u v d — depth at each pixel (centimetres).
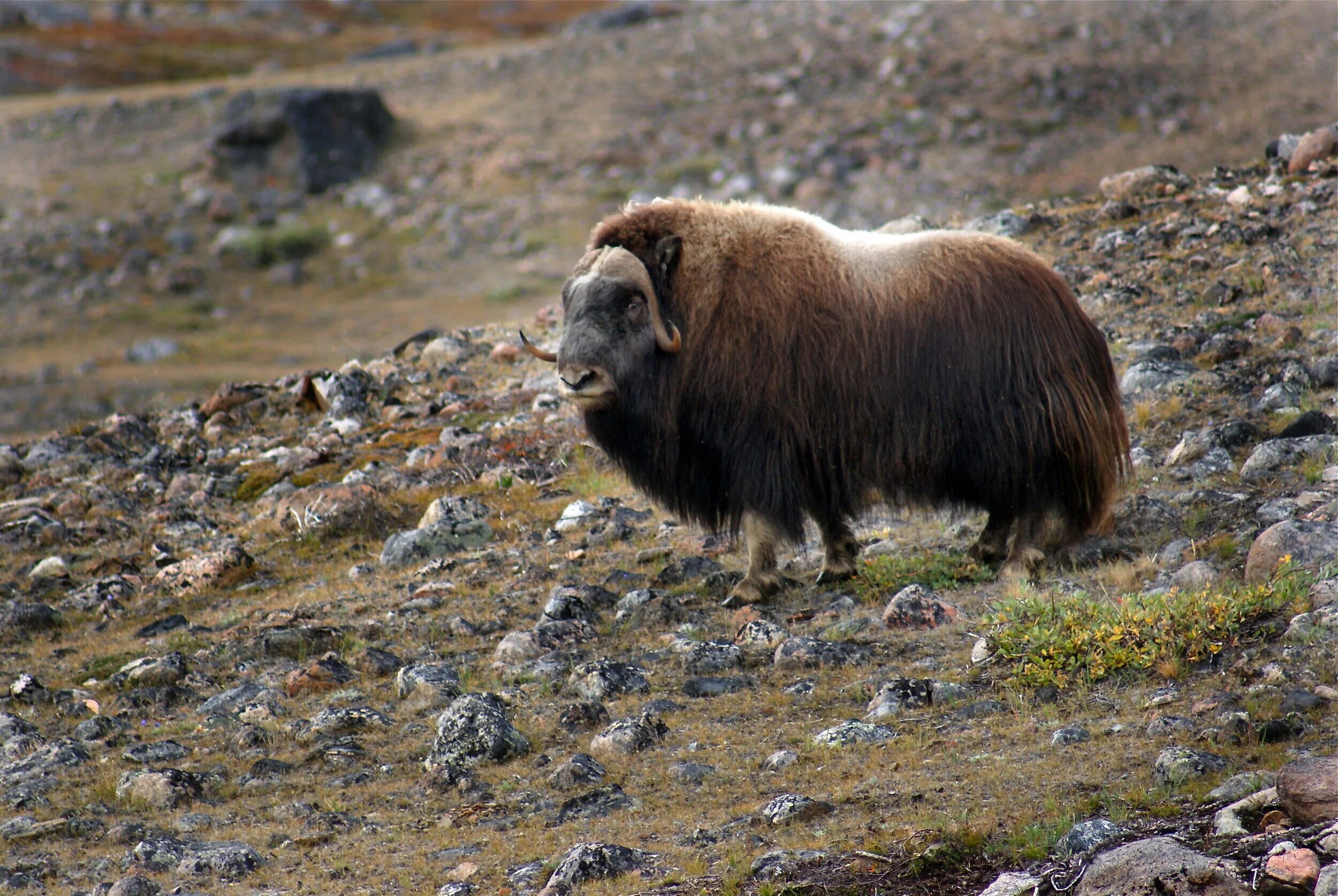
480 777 2161
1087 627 2225
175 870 1928
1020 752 1888
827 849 1675
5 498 4759
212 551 3897
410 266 12200
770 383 2609
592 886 1669
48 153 16375
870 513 3250
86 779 2398
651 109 15638
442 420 4888
